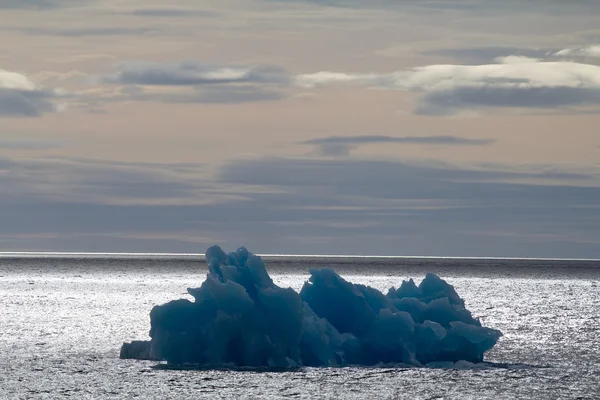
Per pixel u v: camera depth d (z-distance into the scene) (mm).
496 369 120438
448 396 101500
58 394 103062
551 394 103688
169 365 117812
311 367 115750
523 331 182500
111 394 102375
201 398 99562
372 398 99625
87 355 136875
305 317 119125
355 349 119375
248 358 115125
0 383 110062
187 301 118875
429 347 120688
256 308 115750
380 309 121188
